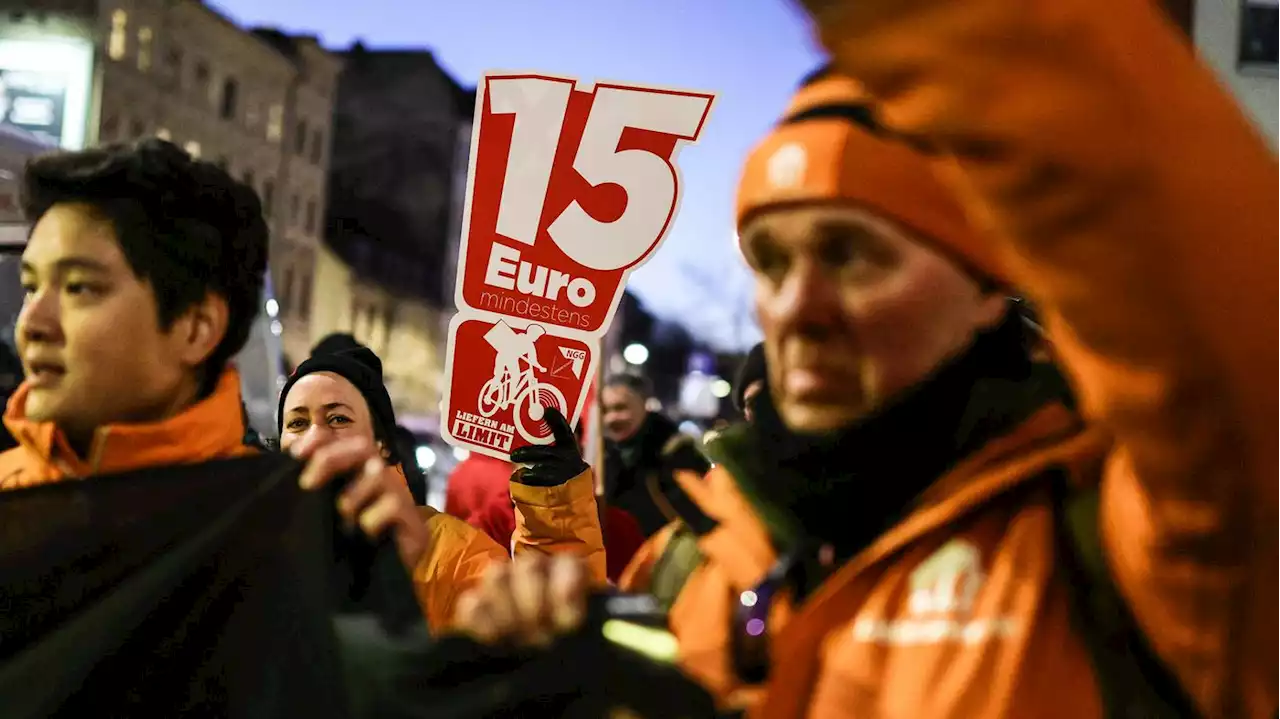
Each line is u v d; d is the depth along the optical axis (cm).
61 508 123
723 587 104
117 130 2570
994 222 56
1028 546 88
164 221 125
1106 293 55
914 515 91
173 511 123
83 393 123
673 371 3559
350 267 3806
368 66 4103
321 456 122
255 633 118
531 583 90
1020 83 51
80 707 120
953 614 88
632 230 192
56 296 124
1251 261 54
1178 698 80
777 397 99
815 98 92
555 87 195
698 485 116
